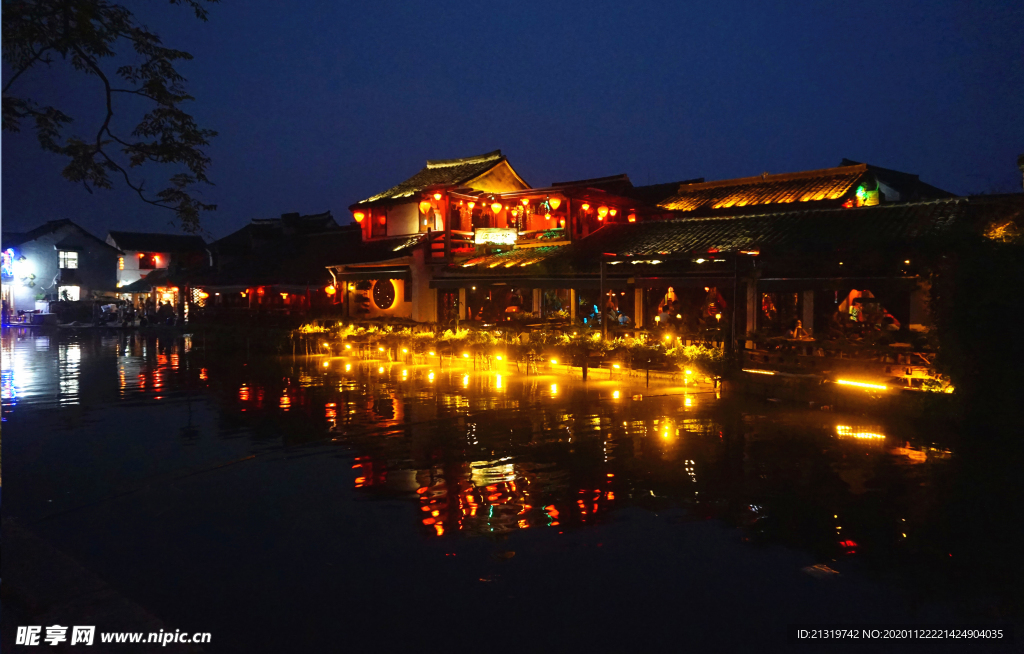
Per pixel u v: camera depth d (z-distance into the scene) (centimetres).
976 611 536
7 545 649
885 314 1712
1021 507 759
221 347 3034
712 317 2089
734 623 521
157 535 706
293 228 4553
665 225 2384
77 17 881
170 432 1199
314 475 921
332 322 3044
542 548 664
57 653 449
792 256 1645
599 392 1606
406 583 593
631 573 607
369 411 1384
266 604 555
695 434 1144
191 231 1038
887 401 1260
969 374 1116
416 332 2553
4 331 4319
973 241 1136
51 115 927
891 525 712
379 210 3319
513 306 2572
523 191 2683
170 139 1002
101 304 5238
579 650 486
